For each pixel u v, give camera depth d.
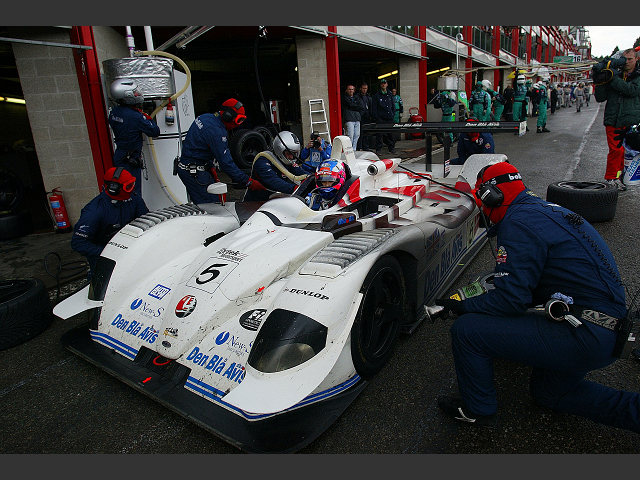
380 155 10.67
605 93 6.02
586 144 10.96
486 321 1.98
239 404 1.83
